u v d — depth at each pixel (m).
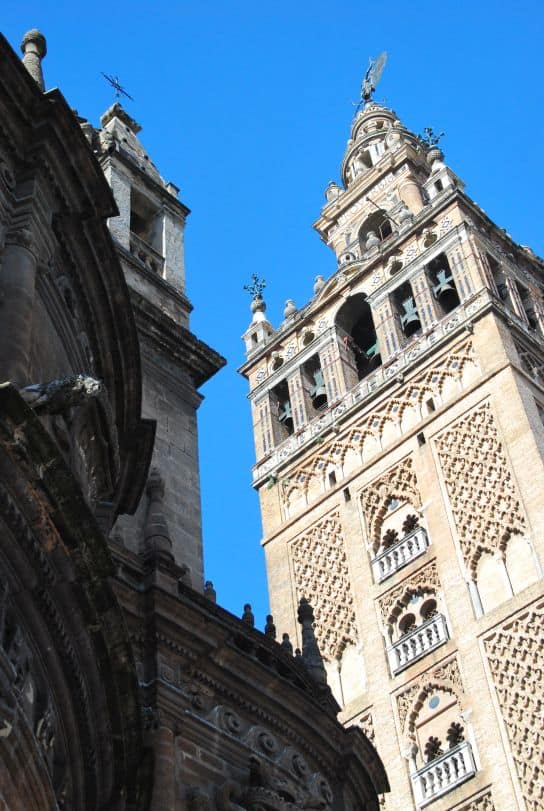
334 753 24.17
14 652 14.87
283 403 60.56
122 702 17.31
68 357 20.78
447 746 43.03
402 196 65.31
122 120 38.31
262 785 21.84
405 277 57.47
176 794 20.28
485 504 47.31
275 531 54.78
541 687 41.62
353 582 50.03
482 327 52.31
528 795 39.62
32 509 15.34
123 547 22.50
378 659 47.00
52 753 15.58
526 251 59.81
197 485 28.48
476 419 49.88
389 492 51.34
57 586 15.76
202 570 26.75
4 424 14.83
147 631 21.97
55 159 20.98
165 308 32.44
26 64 24.67
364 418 54.53
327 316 60.72
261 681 23.33
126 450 24.25
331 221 68.94
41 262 20.06
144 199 35.69
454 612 45.59
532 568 44.47
